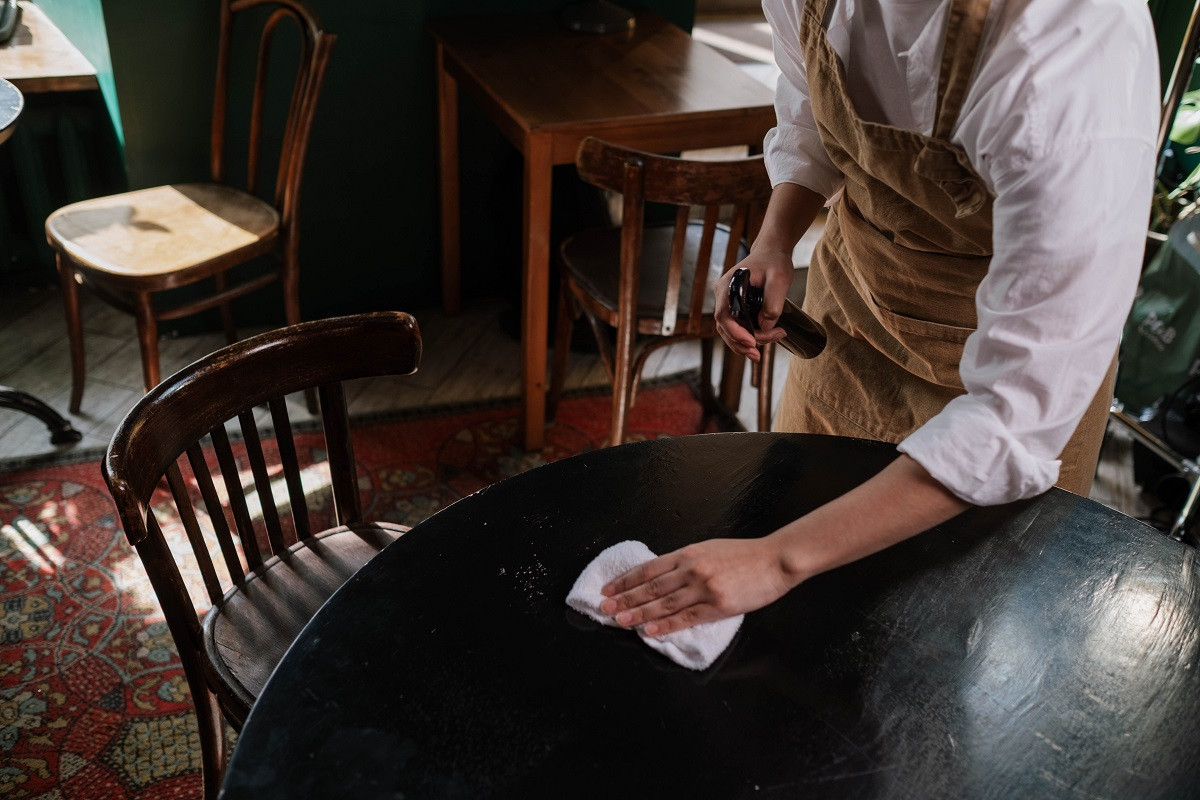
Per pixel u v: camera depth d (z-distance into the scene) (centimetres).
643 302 212
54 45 270
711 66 250
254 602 133
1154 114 90
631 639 99
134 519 106
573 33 265
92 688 180
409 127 280
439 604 102
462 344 291
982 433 89
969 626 101
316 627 99
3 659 184
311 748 87
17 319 287
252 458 135
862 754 88
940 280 127
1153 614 103
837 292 151
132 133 254
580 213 269
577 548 109
